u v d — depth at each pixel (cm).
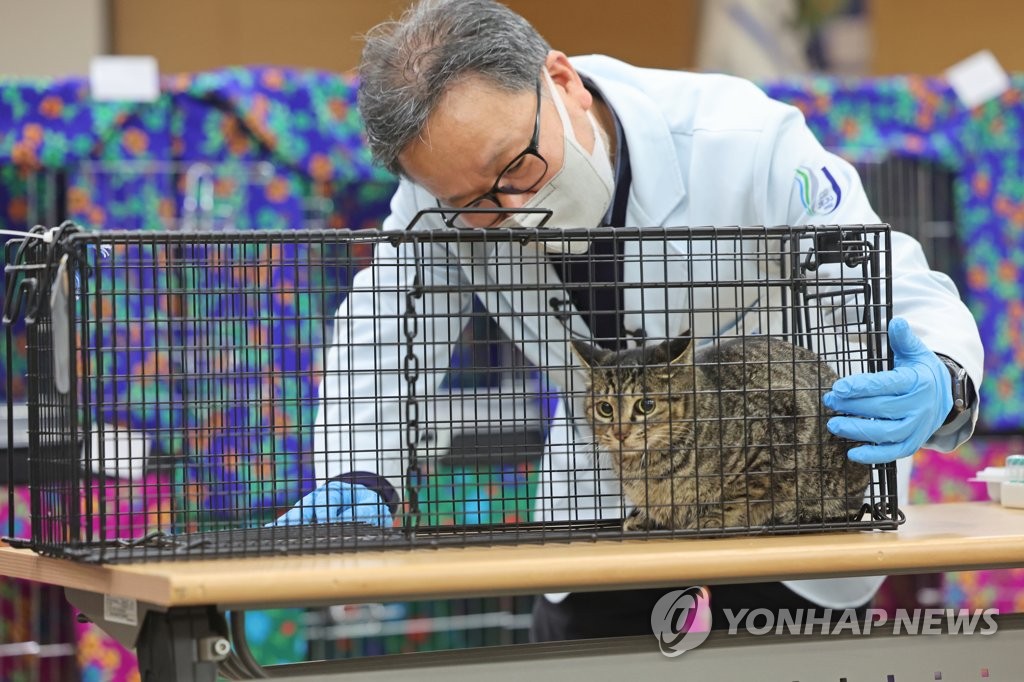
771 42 1283
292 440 855
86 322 430
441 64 513
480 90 516
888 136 1048
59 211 948
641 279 472
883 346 519
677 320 647
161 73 1179
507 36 530
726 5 1289
